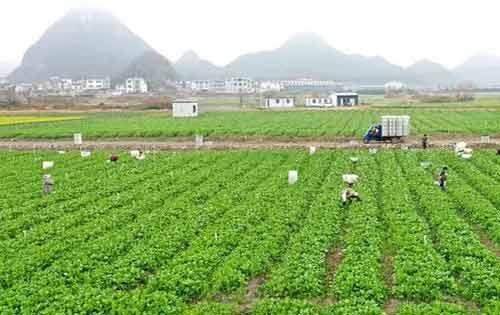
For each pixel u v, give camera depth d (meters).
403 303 20.38
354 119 97.00
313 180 41.62
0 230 29.78
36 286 21.80
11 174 47.59
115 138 74.38
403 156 52.25
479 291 20.86
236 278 22.66
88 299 20.30
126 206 34.81
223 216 31.66
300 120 95.56
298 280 21.92
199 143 66.38
